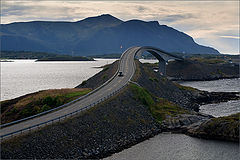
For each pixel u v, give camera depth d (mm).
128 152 55688
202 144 61938
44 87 172375
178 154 55656
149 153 55562
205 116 82812
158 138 65750
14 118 67188
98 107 66125
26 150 44031
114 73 119562
